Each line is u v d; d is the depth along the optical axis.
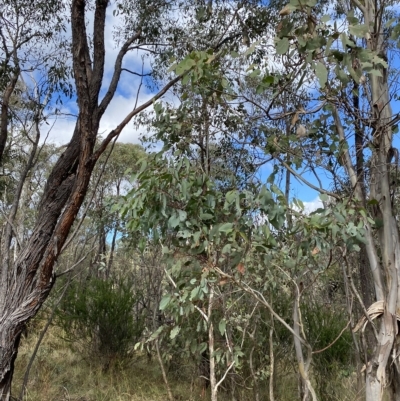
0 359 3.56
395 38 1.89
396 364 2.23
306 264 2.81
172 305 2.58
